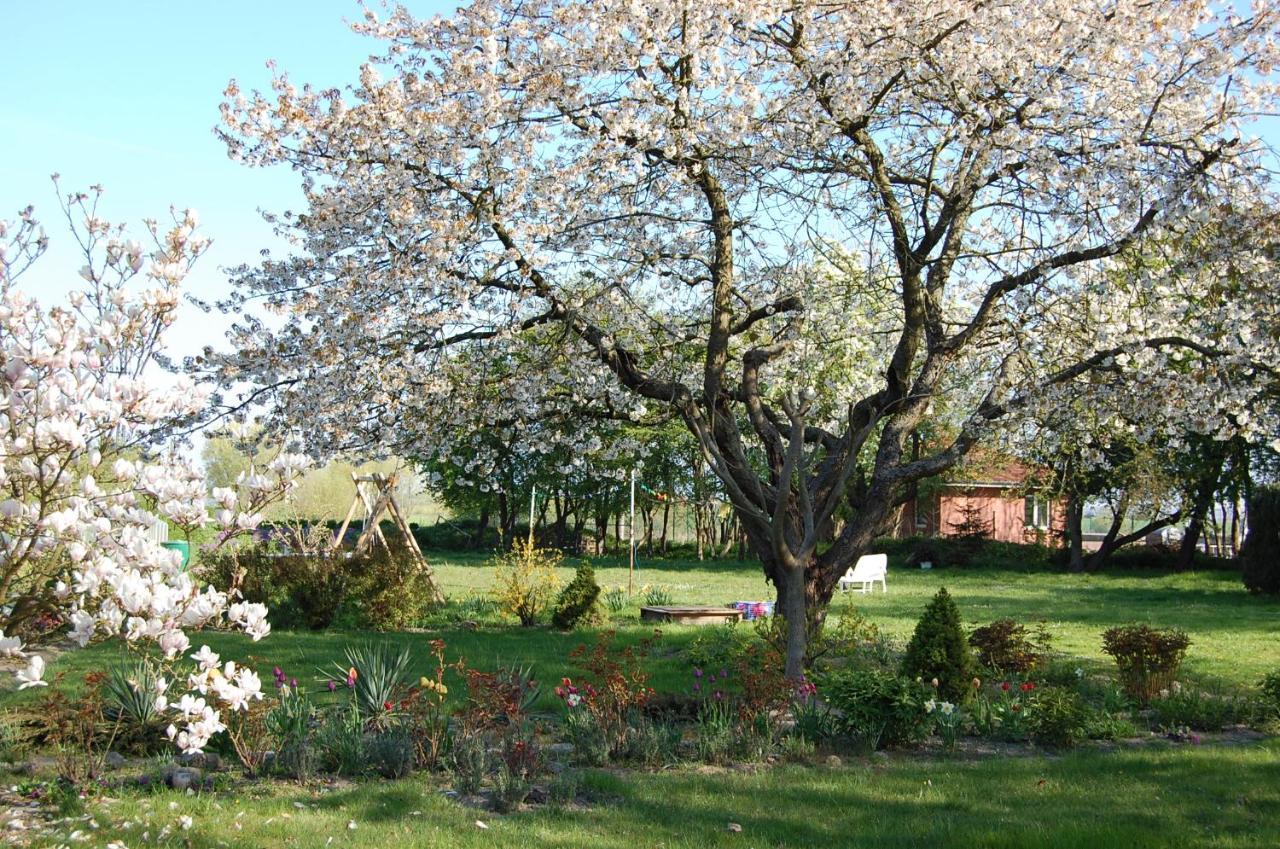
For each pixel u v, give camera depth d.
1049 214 10.43
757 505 11.38
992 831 6.10
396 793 6.74
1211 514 35.47
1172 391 11.22
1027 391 11.63
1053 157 10.08
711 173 10.74
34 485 4.51
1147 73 10.37
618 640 15.05
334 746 7.48
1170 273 10.52
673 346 12.55
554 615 17.20
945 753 8.66
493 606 19.47
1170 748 8.81
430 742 7.73
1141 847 5.85
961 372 14.32
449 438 12.00
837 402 16.64
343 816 6.20
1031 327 12.09
